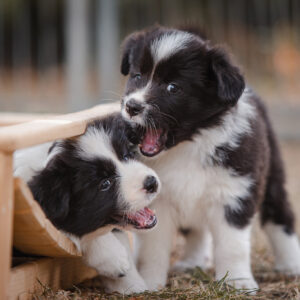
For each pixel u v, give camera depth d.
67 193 5.11
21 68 19.86
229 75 5.86
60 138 4.88
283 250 7.17
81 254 5.39
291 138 15.42
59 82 18.91
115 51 15.52
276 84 17.16
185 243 7.43
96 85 16.84
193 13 19.06
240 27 18.80
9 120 6.75
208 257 7.65
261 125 6.53
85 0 15.41
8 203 4.20
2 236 4.19
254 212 6.19
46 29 20.39
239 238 6.08
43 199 4.95
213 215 6.20
